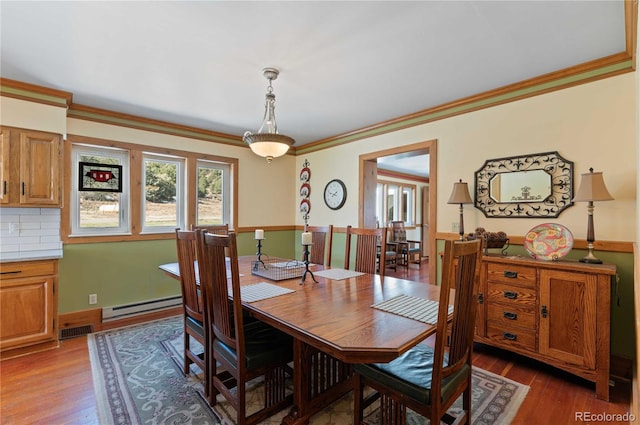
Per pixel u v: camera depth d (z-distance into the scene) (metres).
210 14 1.75
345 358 1.13
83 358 2.48
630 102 2.19
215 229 3.41
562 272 2.11
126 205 3.58
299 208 5.14
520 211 2.69
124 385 2.10
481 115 2.94
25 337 2.55
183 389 2.06
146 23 1.83
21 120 2.65
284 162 5.10
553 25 1.86
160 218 3.87
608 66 2.26
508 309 2.37
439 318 1.21
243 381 1.60
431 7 1.69
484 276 2.51
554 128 2.51
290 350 1.78
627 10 1.68
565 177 2.46
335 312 1.52
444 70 2.44
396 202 7.86
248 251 4.64
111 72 2.46
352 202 4.26
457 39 2.01
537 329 2.22
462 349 1.46
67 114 3.16
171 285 3.86
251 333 1.87
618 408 1.86
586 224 2.37
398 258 6.84
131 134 3.57
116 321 3.36
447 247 1.19
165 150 3.83
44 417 1.77
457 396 1.44
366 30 1.91
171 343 2.78
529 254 2.45
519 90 2.69
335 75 2.52
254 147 2.56
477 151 2.97
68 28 1.88
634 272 2.04
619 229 2.22
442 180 3.24
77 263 3.22
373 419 1.78
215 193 4.38
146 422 1.74
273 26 1.87
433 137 3.32
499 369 2.33
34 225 2.98
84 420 1.75
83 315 3.24
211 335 1.88
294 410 1.68
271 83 2.65
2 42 2.03
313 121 3.78
